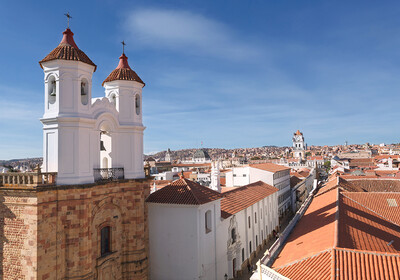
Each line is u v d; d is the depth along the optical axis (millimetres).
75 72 24688
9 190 21562
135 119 31219
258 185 56438
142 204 30625
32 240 21062
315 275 16625
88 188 24203
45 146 24281
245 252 42156
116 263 28281
